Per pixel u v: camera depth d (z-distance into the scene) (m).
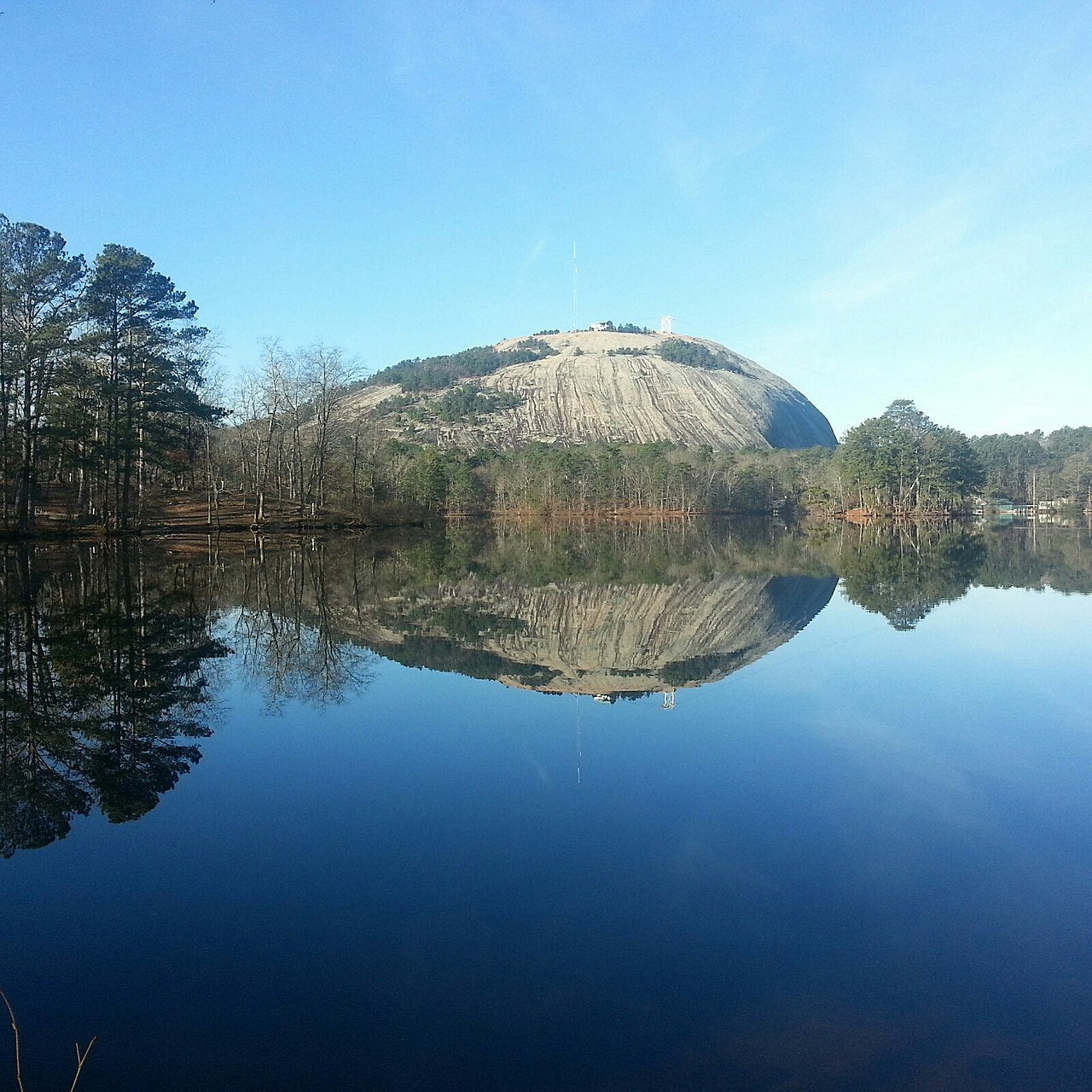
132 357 34.94
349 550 39.91
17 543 33.09
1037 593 23.66
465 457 102.00
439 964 4.85
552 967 4.82
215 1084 3.86
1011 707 10.95
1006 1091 3.79
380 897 5.67
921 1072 3.92
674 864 6.16
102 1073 3.96
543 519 93.62
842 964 4.86
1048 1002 4.49
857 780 8.09
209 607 19.48
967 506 99.88
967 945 5.07
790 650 15.16
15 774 8.23
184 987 4.66
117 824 6.99
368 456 66.06
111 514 38.75
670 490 102.56
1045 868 6.12
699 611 20.66
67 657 13.57
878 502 90.44
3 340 30.34
